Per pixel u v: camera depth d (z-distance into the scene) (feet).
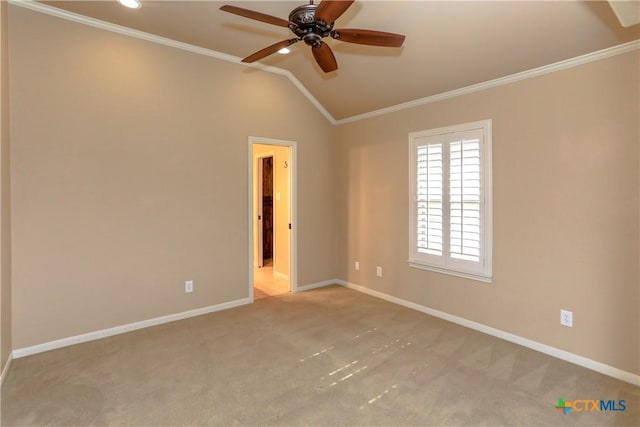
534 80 9.56
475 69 10.27
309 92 15.17
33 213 9.49
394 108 13.48
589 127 8.63
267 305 13.60
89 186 10.32
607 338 8.49
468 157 11.05
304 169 15.38
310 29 7.11
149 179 11.35
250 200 13.64
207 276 12.69
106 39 10.50
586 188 8.73
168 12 9.81
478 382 8.11
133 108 11.00
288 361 9.14
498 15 8.48
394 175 13.71
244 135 13.42
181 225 12.05
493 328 10.74
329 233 16.46
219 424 6.70
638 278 8.02
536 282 9.73
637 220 8.01
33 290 9.53
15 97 9.16
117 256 10.85
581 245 8.87
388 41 7.69
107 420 6.79
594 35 8.03
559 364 8.95
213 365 8.93
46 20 9.57
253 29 10.82
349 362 9.09
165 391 7.76
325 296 14.76
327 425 6.68
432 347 9.95
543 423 6.71
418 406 7.24
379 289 14.58
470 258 11.18
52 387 7.89
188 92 12.06
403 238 13.46
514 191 10.08
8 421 6.72
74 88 10.01
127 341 10.34
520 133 9.90
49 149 9.68
